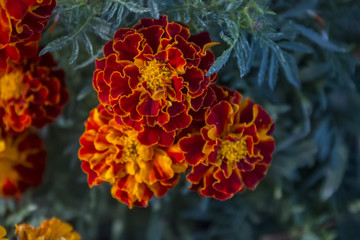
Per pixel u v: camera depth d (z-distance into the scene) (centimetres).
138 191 39
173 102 37
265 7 40
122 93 37
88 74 45
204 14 40
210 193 39
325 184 50
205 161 38
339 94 50
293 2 44
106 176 38
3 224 47
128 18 41
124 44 37
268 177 49
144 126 37
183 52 37
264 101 47
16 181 46
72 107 48
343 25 49
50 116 42
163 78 37
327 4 47
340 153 50
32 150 46
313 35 43
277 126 48
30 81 41
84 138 39
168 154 38
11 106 41
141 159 38
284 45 41
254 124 39
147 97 37
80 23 40
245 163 39
